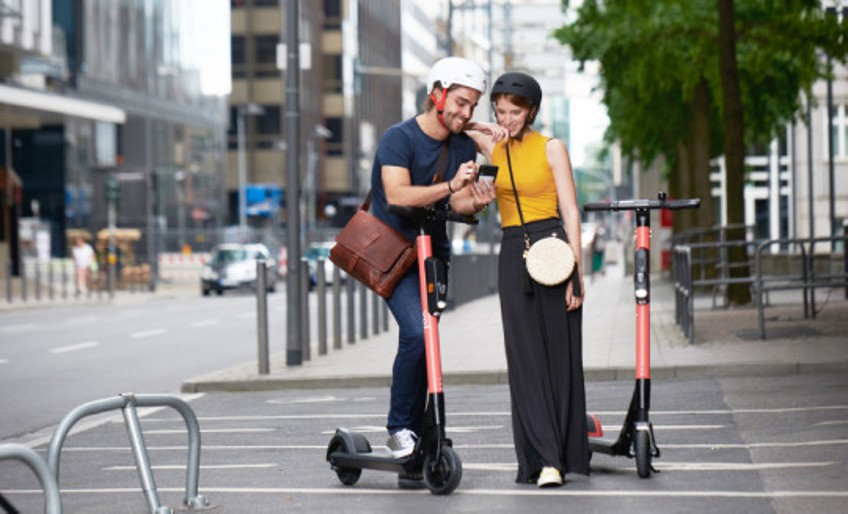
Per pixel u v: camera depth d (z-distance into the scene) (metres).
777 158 95.12
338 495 14.45
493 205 78.50
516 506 13.20
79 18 114.69
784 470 14.97
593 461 15.84
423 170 14.32
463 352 33.22
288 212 31.61
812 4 45.56
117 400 12.39
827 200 98.00
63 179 112.19
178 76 136.62
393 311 14.55
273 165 187.38
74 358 38.47
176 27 137.25
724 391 23.58
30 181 112.56
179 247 125.19
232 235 126.31
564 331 14.23
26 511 14.62
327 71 195.00
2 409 26.56
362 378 28.11
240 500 14.41
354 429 20.80
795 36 45.81
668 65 51.06
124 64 123.69
